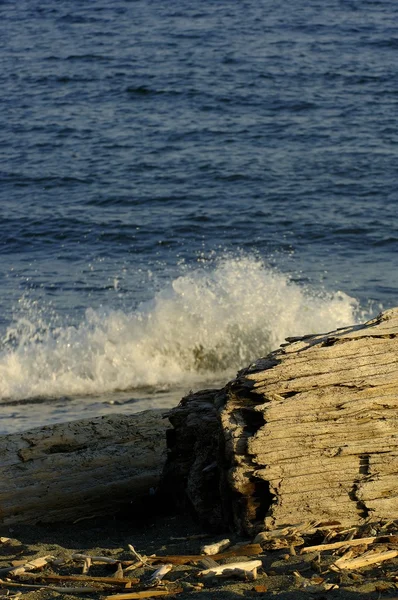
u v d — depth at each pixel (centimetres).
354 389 710
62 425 920
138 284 2050
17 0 6406
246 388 723
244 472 694
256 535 679
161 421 949
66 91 4144
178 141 3378
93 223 2547
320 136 3397
